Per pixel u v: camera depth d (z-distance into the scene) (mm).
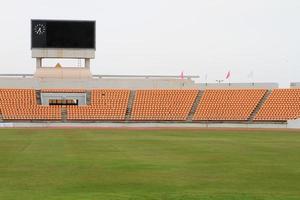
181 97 96500
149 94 97125
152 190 23250
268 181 25953
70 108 90625
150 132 70000
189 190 23281
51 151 40656
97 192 22688
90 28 93875
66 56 94000
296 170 30188
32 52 93438
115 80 98500
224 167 31469
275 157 37312
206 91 98750
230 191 23062
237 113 91000
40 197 21406
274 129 81375
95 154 38719
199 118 89562
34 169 30047
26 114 87812
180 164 32844
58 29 93125
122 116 89500
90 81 97312
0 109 88812
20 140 52344
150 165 32219
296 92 96562
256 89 98562
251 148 44938
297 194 22422
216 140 55094
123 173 28562
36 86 96312
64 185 24484
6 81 96062
